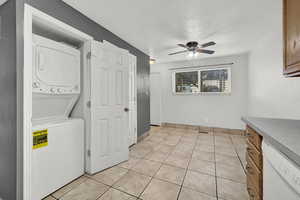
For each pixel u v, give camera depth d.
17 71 1.25
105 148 2.09
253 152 1.27
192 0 1.61
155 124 5.10
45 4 1.44
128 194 1.56
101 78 2.02
